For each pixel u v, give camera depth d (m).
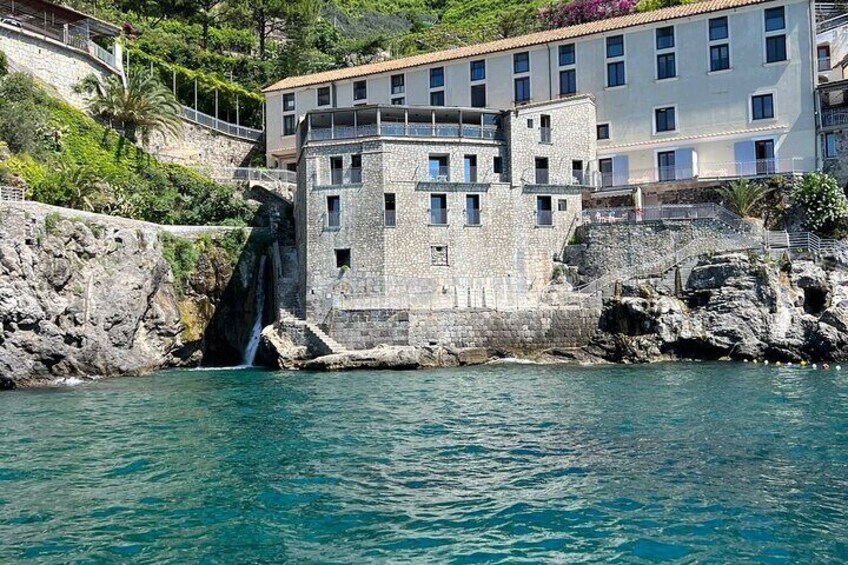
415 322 45.38
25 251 37.41
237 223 55.78
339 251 49.94
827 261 46.78
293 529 14.73
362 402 30.14
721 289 45.69
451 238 50.25
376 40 104.19
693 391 32.03
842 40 71.38
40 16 60.12
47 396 32.94
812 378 35.75
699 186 54.91
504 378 37.66
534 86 61.06
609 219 52.47
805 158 53.81
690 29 57.31
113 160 56.91
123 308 42.09
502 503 16.25
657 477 18.17
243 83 86.62
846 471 18.58
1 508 15.92
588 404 28.97
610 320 46.12
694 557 13.33
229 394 33.00
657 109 57.88
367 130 50.56
